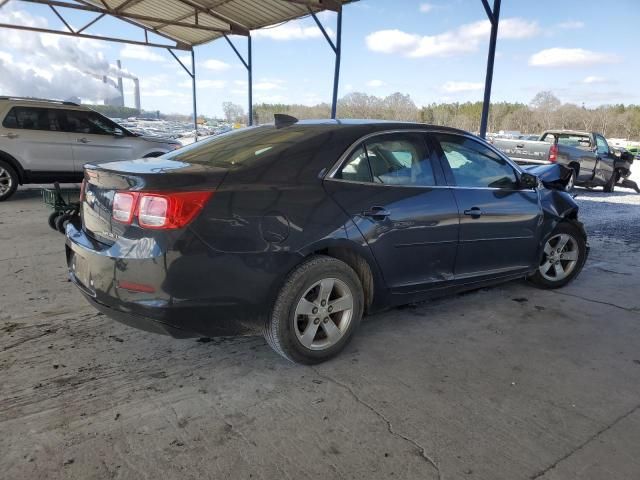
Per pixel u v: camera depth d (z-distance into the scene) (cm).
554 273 467
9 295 403
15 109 840
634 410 266
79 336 333
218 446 224
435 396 273
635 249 657
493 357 323
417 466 215
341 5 1158
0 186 844
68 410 247
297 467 212
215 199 257
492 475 211
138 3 1445
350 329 314
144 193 252
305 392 273
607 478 211
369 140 326
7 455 212
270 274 272
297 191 285
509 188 404
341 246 297
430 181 350
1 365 289
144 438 228
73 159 894
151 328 263
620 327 382
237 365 301
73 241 292
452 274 367
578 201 1155
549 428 246
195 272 253
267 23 1438
